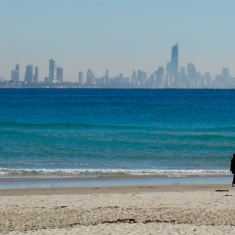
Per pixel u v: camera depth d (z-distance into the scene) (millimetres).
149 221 45469
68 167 89688
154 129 160375
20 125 166000
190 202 55188
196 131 155875
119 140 129125
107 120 194750
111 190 65875
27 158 99750
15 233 40594
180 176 81000
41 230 41750
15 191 64438
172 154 107625
